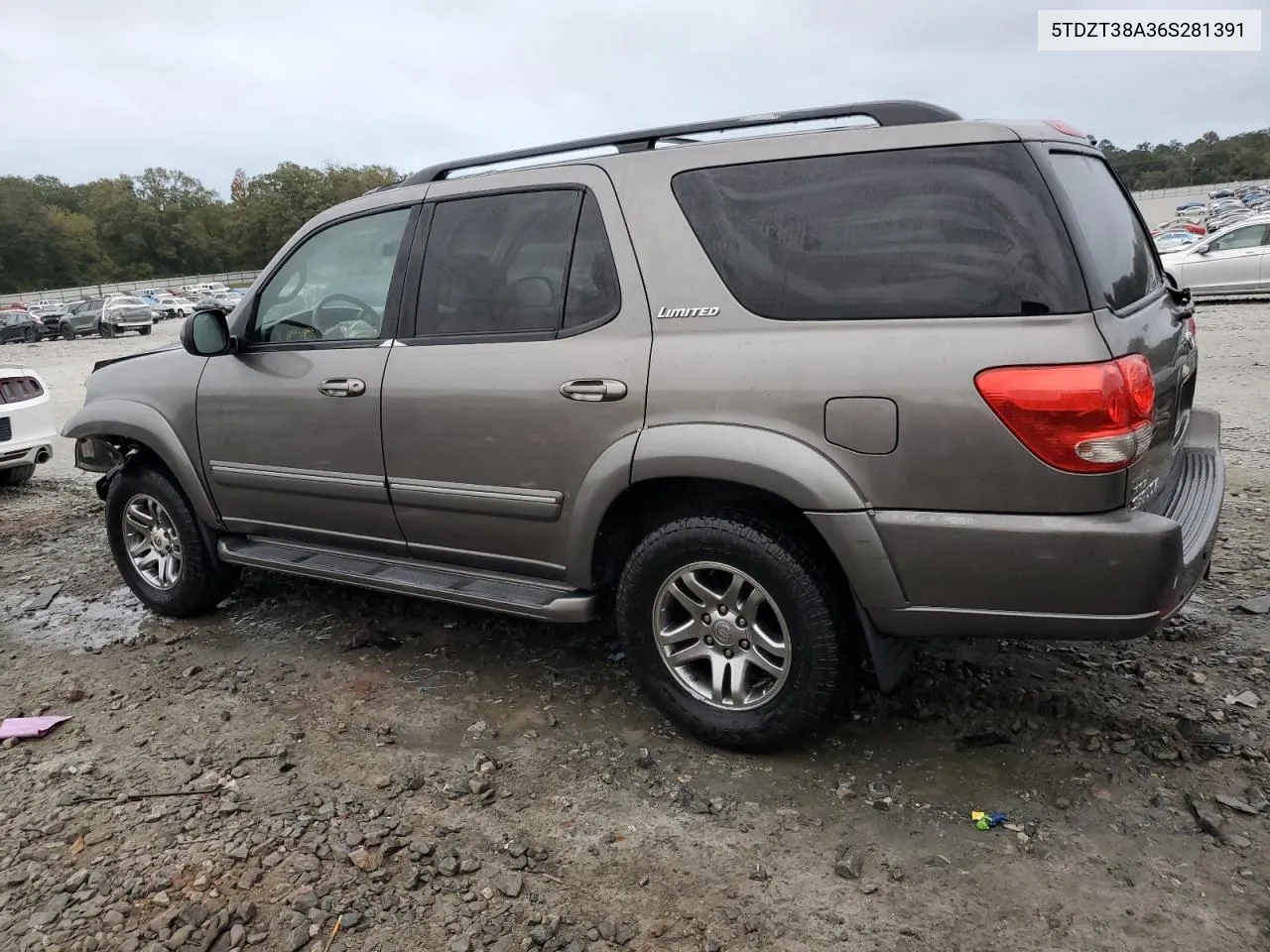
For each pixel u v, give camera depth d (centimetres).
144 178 11512
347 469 362
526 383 311
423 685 362
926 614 260
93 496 736
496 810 278
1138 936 215
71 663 405
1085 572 238
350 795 289
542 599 324
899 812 266
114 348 2645
